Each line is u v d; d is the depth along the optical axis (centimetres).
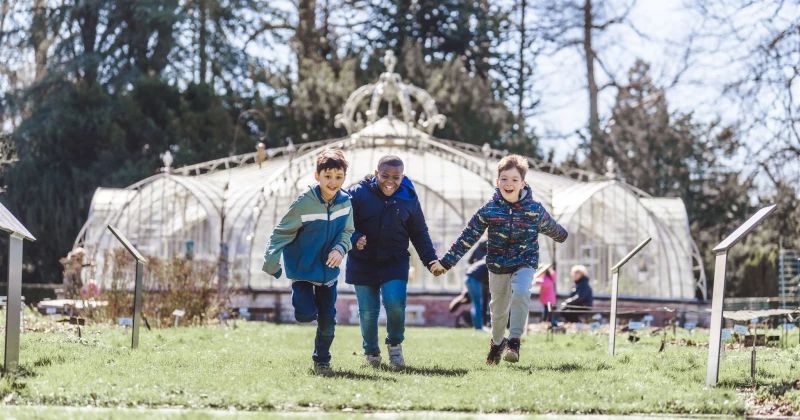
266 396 664
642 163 3947
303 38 4525
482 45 4784
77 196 3578
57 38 4322
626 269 2591
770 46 2358
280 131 3959
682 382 788
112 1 4159
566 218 2534
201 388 695
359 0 4769
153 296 1659
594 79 4584
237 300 2381
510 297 926
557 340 1446
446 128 4019
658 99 4031
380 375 795
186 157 3650
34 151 3703
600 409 650
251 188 2591
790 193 2634
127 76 4044
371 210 898
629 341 1319
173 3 4138
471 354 1084
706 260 3597
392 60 2820
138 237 2541
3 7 4228
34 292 2972
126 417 576
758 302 2512
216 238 2475
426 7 4678
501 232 906
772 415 648
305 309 823
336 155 824
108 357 893
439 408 647
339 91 3966
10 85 4238
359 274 910
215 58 4309
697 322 2495
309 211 819
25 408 604
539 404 656
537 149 4378
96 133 3703
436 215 2448
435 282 2395
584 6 4562
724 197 3747
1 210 730
